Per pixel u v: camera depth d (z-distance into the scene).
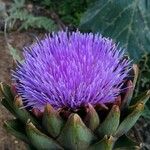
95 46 0.30
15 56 0.44
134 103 0.29
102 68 0.29
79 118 0.27
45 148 0.29
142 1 0.40
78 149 0.28
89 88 0.28
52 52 0.30
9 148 0.40
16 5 0.49
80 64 0.29
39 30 0.49
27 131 0.28
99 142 0.28
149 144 0.41
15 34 0.48
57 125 0.28
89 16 0.41
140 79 0.43
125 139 0.29
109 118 0.28
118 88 0.29
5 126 0.30
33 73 0.29
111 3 0.41
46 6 0.51
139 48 0.40
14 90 0.29
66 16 0.50
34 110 0.28
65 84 0.28
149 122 0.42
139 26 0.40
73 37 0.30
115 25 0.40
